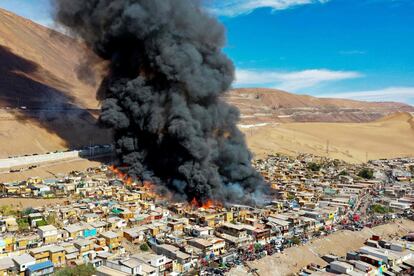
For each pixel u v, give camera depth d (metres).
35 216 75.31
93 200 91.25
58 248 62.59
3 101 182.38
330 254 75.19
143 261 60.50
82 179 106.88
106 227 74.50
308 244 77.06
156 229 75.62
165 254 67.12
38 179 101.81
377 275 66.06
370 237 84.06
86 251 64.88
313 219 88.69
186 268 63.94
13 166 112.81
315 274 64.50
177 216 86.50
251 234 77.31
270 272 65.88
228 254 69.62
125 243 70.44
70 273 57.50
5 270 55.72
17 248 63.31
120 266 58.72
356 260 70.25
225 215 85.06
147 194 97.81
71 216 79.62
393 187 135.00
